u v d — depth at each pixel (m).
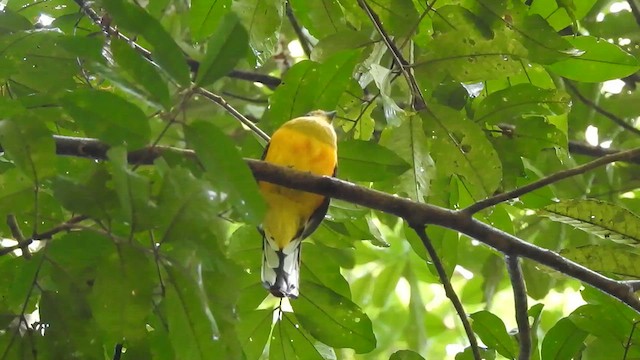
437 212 6.74
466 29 7.54
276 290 7.06
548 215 6.89
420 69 7.68
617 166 10.68
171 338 4.90
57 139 6.19
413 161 7.67
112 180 4.84
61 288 5.47
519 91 8.27
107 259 4.88
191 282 4.80
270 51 7.82
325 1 8.30
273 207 7.17
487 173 7.79
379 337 13.42
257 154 7.75
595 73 8.29
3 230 6.13
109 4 4.87
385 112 7.19
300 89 7.11
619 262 6.94
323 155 7.23
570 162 10.32
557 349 7.84
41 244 6.42
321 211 7.31
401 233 12.91
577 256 6.98
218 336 4.89
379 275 13.02
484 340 7.89
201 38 7.64
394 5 7.96
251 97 11.44
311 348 7.46
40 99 6.97
